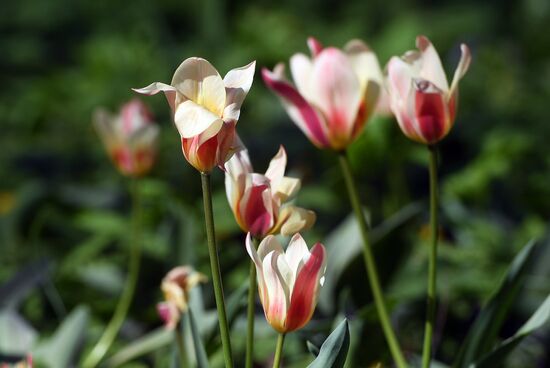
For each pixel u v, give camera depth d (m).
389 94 1.29
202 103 1.13
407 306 1.67
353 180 1.34
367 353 1.46
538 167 2.41
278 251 1.16
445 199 2.06
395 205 2.12
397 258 1.55
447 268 1.73
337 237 1.59
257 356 1.54
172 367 1.32
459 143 2.71
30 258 2.19
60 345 1.51
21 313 1.73
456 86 1.27
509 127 3.14
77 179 3.34
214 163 1.14
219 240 1.84
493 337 1.33
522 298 1.64
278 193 1.20
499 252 1.90
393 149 2.03
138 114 1.65
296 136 3.36
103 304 1.70
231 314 1.35
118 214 2.31
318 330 1.41
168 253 1.60
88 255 1.97
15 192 3.06
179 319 1.31
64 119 3.95
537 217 2.22
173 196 1.96
